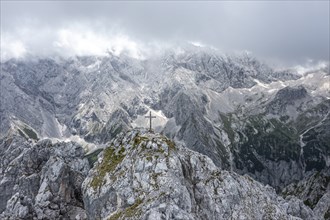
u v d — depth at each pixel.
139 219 85.25
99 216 97.50
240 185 113.50
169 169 97.12
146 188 93.81
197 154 110.38
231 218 101.12
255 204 111.00
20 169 157.00
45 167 136.62
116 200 96.06
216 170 108.38
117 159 107.12
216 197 101.50
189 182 101.81
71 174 134.88
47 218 121.56
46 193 127.12
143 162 98.75
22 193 137.12
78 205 128.88
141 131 112.88
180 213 85.62
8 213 123.69
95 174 106.44
